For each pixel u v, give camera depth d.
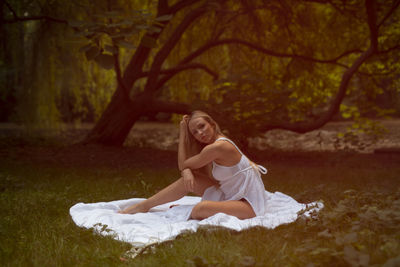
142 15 7.50
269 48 13.35
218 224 3.46
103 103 14.09
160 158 10.30
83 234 3.46
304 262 2.57
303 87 13.80
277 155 10.20
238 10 12.09
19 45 12.31
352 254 2.43
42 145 11.61
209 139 4.21
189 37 13.38
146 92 11.85
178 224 3.62
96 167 8.61
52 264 2.79
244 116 10.23
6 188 5.88
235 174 4.08
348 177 6.76
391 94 14.63
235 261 2.65
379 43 11.93
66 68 12.58
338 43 13.22
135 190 5.88
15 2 11.60
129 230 3.61
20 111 12.73
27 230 3.71
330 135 16.39
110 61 7.03
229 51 13.72
